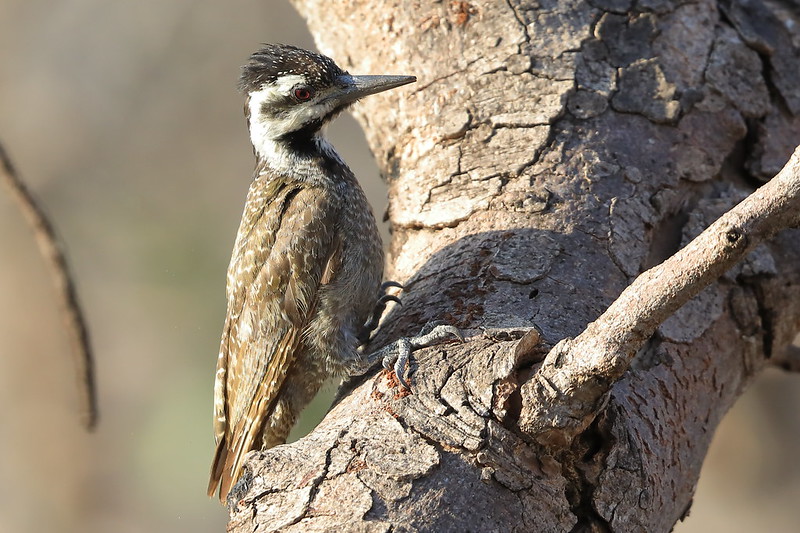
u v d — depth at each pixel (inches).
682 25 384.5
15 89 860.6
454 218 361.7
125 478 786.8
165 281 812.0
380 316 404.2
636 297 247.6
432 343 305.4
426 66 401.1
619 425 284.8
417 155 391.5
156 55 874.8
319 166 399.2
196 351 796.0
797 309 353.1
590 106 367.6
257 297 387.9
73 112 860.0
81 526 776.9
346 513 263.1
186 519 770.2
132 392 788.6
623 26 382.6
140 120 866.1
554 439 272.1
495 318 315.3
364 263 390.9
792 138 378.6
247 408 390.6
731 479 694.5
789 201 231.1
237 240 408.8
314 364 386.6
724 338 339.0
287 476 274.7
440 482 267.1
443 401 281.0
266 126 409.4
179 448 776.9
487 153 370.9
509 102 376.5
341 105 403.9
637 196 350.3
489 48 389.4
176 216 836.0
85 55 875.4
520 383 278.2
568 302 322.3
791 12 404.5
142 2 880.3
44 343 816.3
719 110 372.8
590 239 339.3
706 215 356.2
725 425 694.5
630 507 282.8
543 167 358.3
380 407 285.4
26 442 794.8
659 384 313.9
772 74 385.7
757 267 342.0
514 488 270.1
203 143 862.5
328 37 446.3
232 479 392.8
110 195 842.8
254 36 872.3
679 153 362.3
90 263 813.2
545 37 383.6
